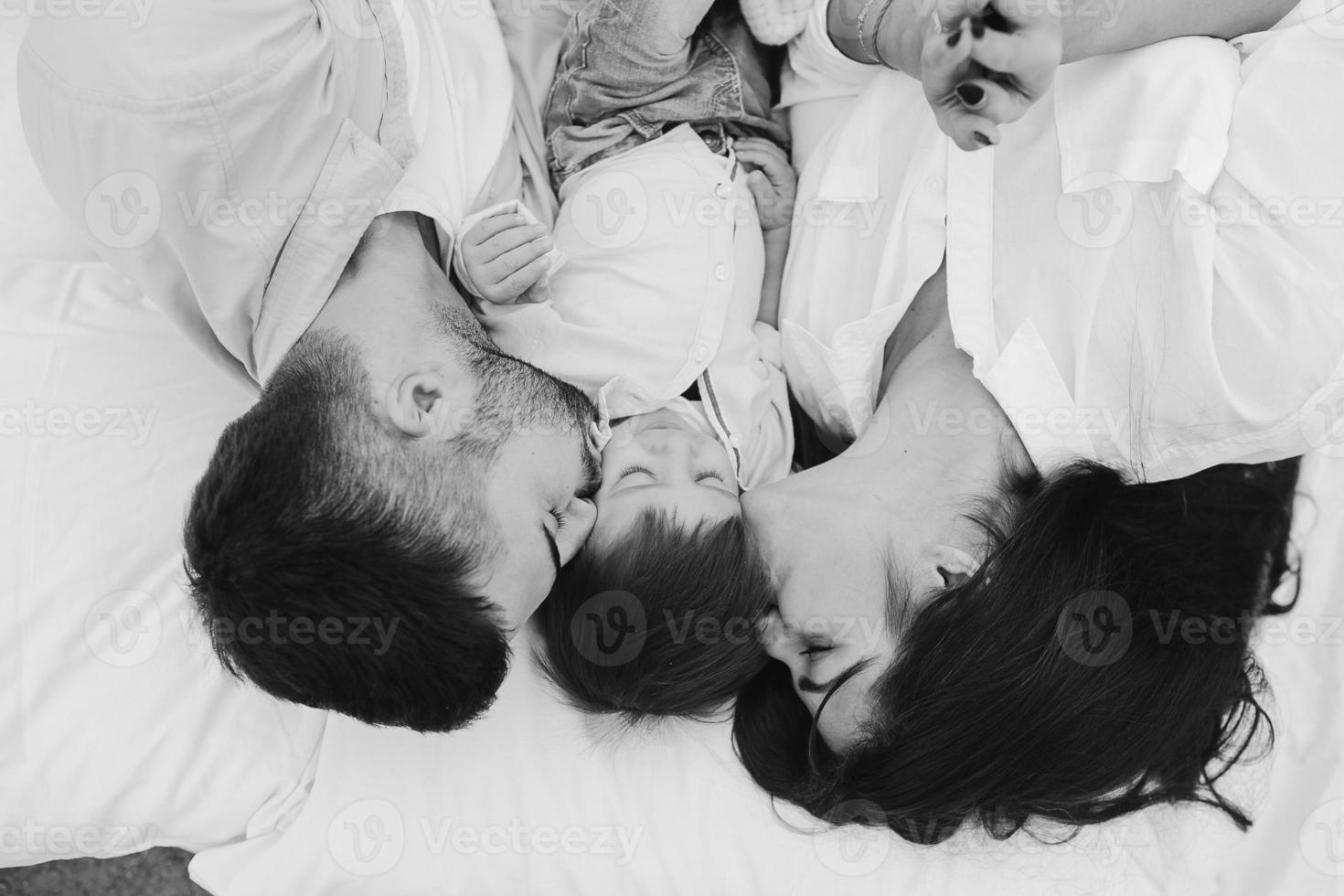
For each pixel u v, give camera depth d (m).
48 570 0.90
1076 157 0.84
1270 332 0.79
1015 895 0.92
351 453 0.72
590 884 0.92
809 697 0.88
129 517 0.92
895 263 0.90
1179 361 0.80
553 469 0.78
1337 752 0.97
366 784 0.92
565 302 0.92
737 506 0.86
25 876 1.16
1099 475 0.83
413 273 0.82
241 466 0.72
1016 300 0.85
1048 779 0.84
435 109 0.89
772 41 0.98
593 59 0.95
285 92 0.76
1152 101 0.81
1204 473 0.90
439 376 0.76
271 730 0.92
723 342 0.93
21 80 0.80
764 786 0.92
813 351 0.94
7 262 0.98
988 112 0.75
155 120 0.74
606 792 0.92
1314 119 0.79
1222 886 0.96
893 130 0.94
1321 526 1.01
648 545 0.82
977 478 0.85
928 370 0.88
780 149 1.04
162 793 0.91
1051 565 0.82
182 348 0.96
